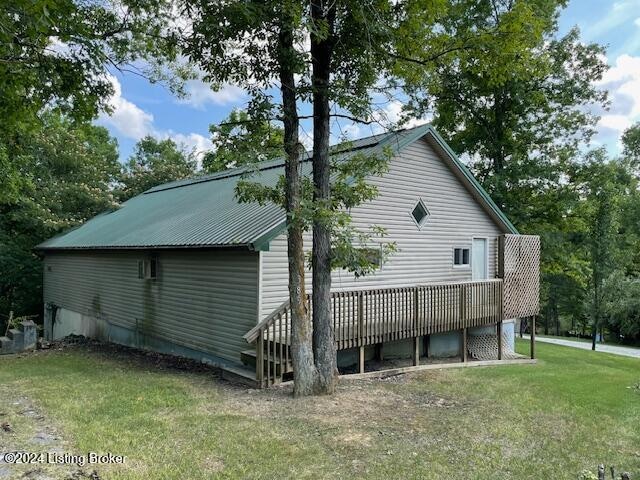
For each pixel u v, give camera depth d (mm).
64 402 6070
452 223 12961
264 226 8320
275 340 7641
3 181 13367
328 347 6805
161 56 9992
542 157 20266
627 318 25844
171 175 27500
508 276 12508
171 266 10812
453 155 12391
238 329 8773
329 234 6840
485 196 13383
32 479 3740
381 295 9305
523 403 6633
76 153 20297
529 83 19422
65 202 19734
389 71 7465
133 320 12336
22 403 6039
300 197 6504
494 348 13375
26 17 4938
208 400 6348
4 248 18359
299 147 6539
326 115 6738
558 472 4332
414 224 11836
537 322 39688
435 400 6680
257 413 5770
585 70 19422
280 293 8680
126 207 17672
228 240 8359
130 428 5090
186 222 10961
